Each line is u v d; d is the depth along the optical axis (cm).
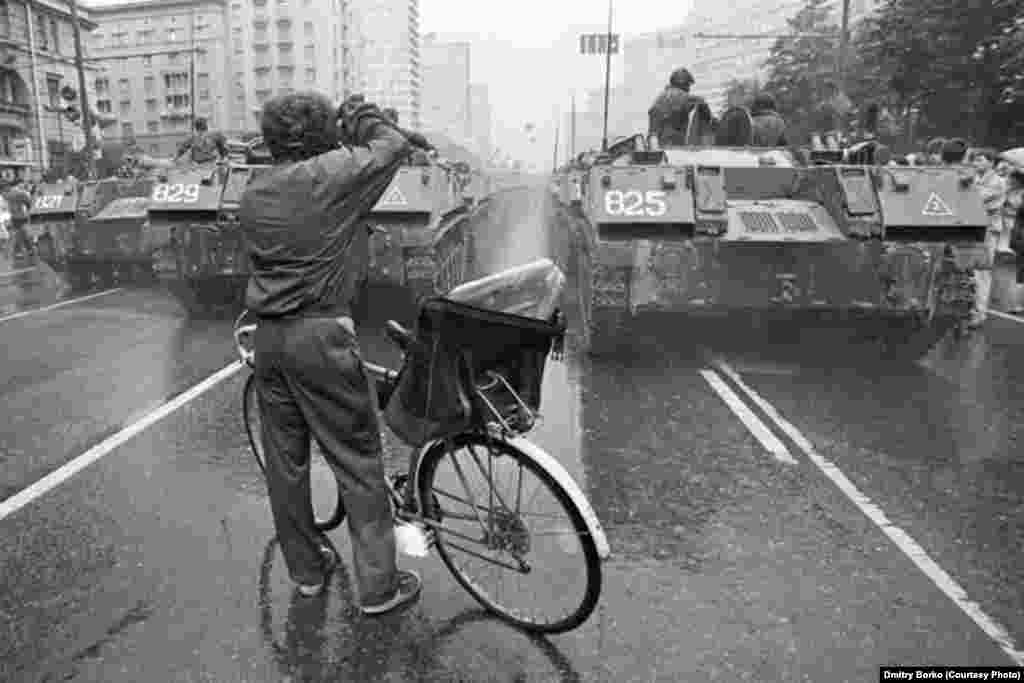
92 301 1045
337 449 281
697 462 455
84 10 4953
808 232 643
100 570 335
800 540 360
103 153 3200
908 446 480
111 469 444
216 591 318
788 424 520
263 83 9450
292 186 260
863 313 641
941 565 338
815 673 267
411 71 15575
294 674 268
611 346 705
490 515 291
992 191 855
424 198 797
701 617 300
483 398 279
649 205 642
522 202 2395
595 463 453
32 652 280
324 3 9350
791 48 3184
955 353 731
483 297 278
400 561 343
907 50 2219
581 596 279
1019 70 1967
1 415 543
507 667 271
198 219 869
